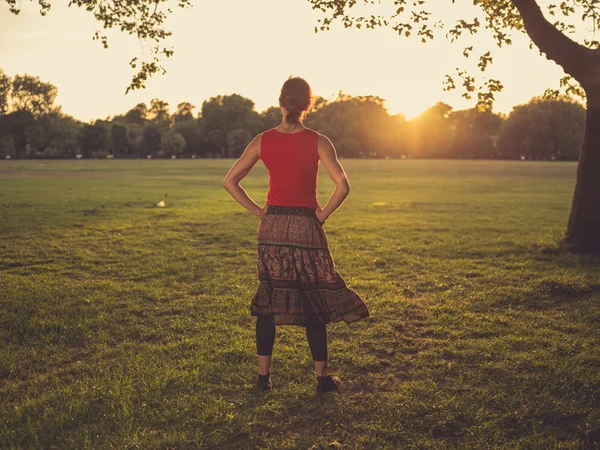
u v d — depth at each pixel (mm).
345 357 3734
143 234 10164
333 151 3000
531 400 3045
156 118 174125
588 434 2666
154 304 5199
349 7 7605
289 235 2982
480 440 2623
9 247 8461
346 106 142375
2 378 3438
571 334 4297
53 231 10367
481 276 6578
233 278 6340
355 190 25562
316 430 2760
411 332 4324
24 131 105250
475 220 12961
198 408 2965
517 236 10055
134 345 4035
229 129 143750
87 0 7594
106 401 3016
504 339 4129
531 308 5105
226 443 2629
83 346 4043
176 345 3980
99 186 26578
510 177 40125
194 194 21562
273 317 3006
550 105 101500
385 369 3568
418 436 2688
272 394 3150
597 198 7898
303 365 3596
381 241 9461
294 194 3008
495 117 140375
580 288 5727
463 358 3738
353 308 3033
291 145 2955
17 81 104875
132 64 7840
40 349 3951
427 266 7195
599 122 7742
